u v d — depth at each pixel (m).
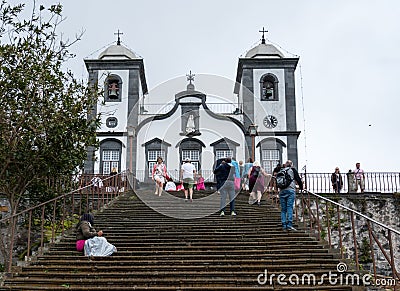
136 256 10.67
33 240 18.55
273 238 11.97
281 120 35.78
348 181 23.33
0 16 14.59
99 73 36.59
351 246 20.81
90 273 9.80
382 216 21.33
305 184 21.23
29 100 14.59
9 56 14.48
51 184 16.78
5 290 9.25
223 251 10.94
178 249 11.20
